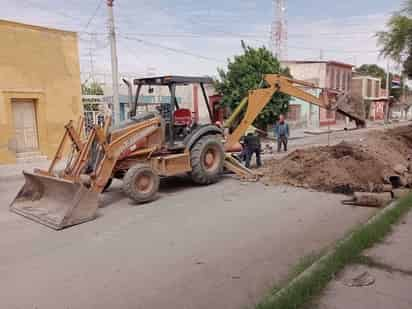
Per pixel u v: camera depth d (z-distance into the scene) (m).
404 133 15.66
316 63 37.09
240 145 11.16
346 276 3.70
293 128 32.25
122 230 6.03
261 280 4.09
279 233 5.64
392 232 4.89
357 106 10.94
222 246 5.16
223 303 3.64
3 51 13.38
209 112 10.09
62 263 4.75
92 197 6.69
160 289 3.98
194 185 9.54
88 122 19.55
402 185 8.12
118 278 4.27
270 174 10.20
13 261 4.86
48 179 7.07
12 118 13.88
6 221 6.72
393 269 3.82
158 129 8.38
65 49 15.42
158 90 11.88
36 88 14.50
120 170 7.98
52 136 15.18
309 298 3.29
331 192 8.34
